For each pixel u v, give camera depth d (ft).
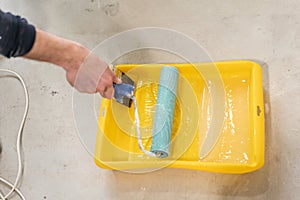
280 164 3.67
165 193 3.80
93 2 4.77
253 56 4.11
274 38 4.13
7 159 4.28
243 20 4.29
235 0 4.39
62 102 4.39
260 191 3.63
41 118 4.36
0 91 4.58
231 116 3.79
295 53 4.02
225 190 3.70
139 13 4.60
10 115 4.45
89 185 4.00
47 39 2.75
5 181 4.15
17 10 4.94
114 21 4.63
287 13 4.20
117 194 3.90
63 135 4.25
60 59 2.93
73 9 4.80
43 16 4.84
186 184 3.79
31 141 4.29
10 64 4.66
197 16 4.42
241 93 3.83
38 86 4.51
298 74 3.94
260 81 3.58
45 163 4.18
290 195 3.56
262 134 3.41
